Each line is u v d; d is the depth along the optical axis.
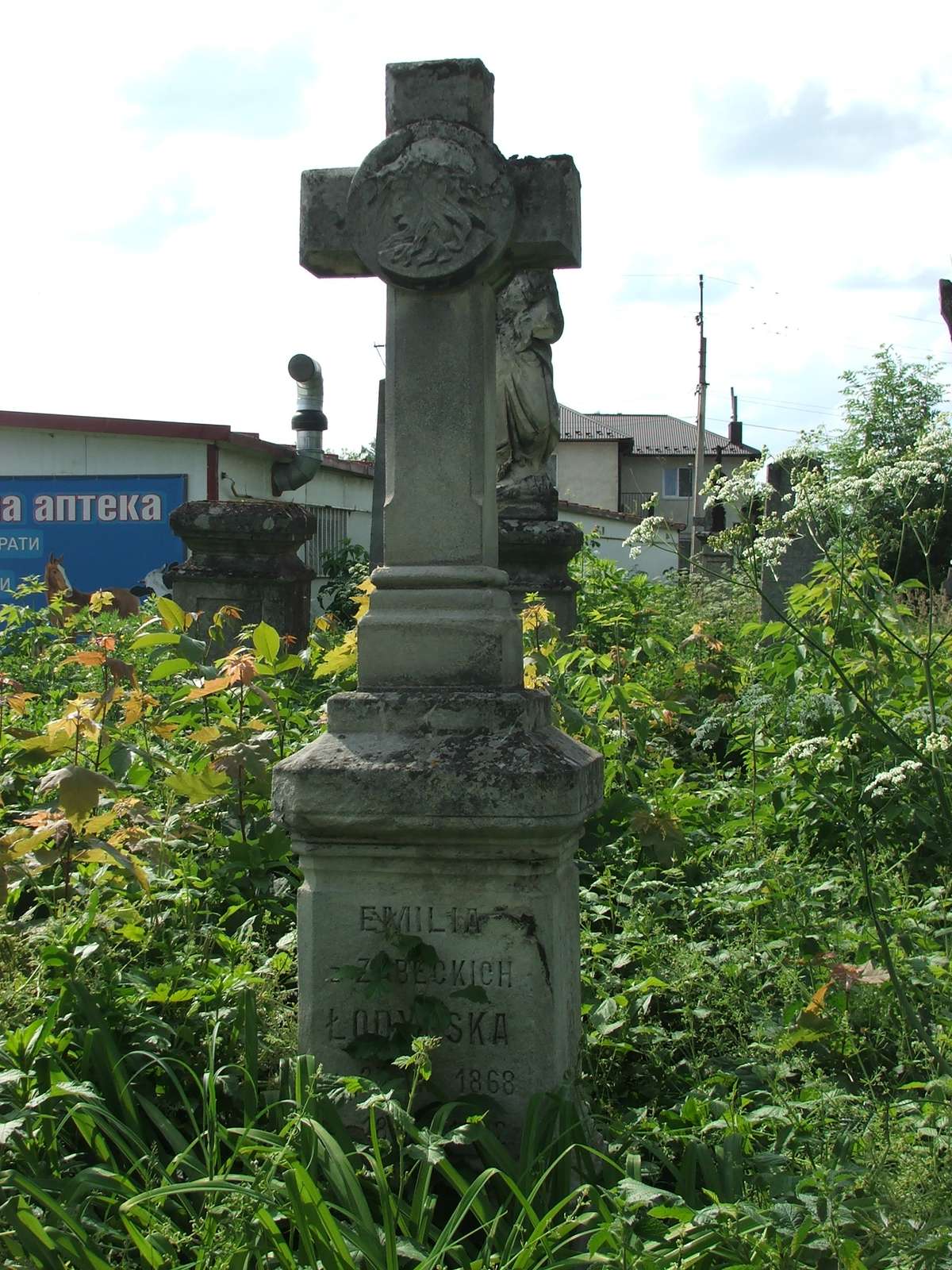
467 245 3.55
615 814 5.66
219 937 4.03
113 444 15.05
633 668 8.36
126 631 7.97
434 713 3.47
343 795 3.36
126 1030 3.38
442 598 3.59
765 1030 3.73
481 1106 3.28
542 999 3.36
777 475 11.59
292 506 10.31
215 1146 2.98
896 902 4.74
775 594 13.03
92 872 4.29
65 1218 2.67
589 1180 3.15
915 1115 3.27
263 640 5.80
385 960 3.37
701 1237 2.72
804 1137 3.20
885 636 5.90
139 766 5.03
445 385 3.63
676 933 4.79
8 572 15.22
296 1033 3.53
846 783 5.23
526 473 11.23
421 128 3.61
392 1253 2.59
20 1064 3.11
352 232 3.64
